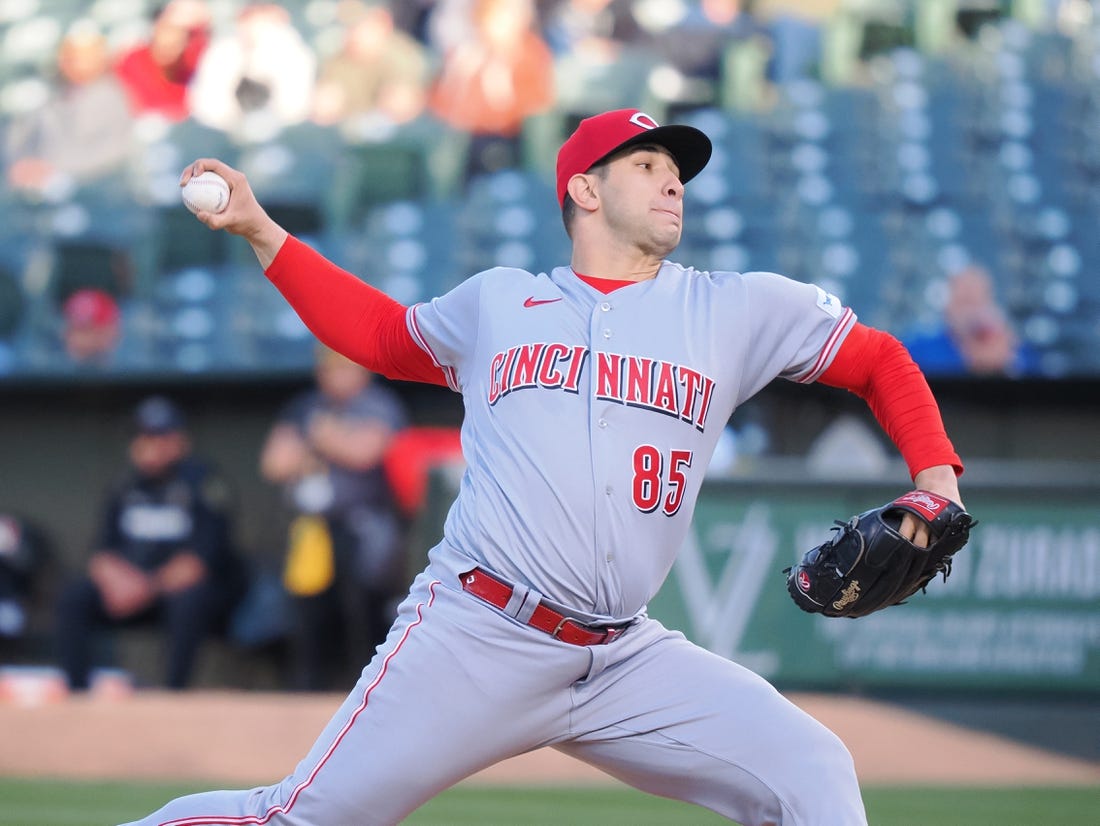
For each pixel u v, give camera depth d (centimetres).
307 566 2681
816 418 3353
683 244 3484
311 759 930
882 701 2430
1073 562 2433
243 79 3656
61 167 3578
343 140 3575
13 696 2684
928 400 964
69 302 3438
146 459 2780
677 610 2452
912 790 2047
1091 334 3406
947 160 3575
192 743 2233
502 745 940
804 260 3472
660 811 1880
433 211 3531
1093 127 3622
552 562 928
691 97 3625
